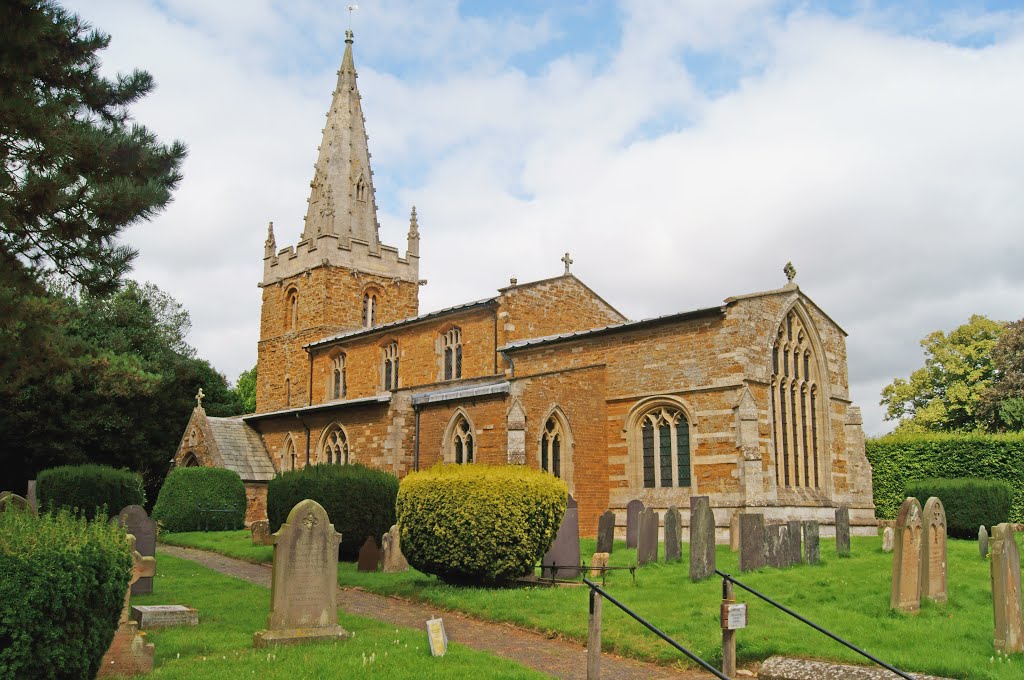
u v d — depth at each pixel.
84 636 11.07
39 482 34.84
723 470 30.09
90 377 45.78
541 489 21.53
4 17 16.61
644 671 14.48
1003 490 33.56
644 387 32.88
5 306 20.16
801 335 34.62
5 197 18.84
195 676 12.50
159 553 30.94
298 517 15.28
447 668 13.11
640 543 23.23
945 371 64.12
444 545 21.05
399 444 37.88
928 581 17.67
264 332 61.25
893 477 42.06
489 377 39.09
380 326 48.81
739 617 13.12
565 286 44.00
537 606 18.44
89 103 21.02
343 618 17.44
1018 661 13.87
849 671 13.12
